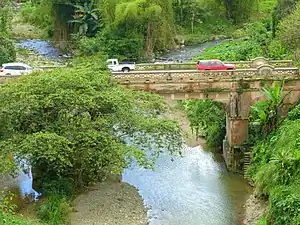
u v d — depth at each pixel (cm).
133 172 3834
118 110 3294
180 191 3575
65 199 3183
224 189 3600
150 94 3578
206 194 3525
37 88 3238
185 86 3875
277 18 6100
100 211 3216
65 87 3272
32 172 3519
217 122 4409
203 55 6644
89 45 6900
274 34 6172
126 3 6725
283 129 3597
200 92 3894
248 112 3919
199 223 3150
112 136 3206
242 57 5994
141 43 6906
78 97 3178
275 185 3077
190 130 4709
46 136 3006
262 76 3881
